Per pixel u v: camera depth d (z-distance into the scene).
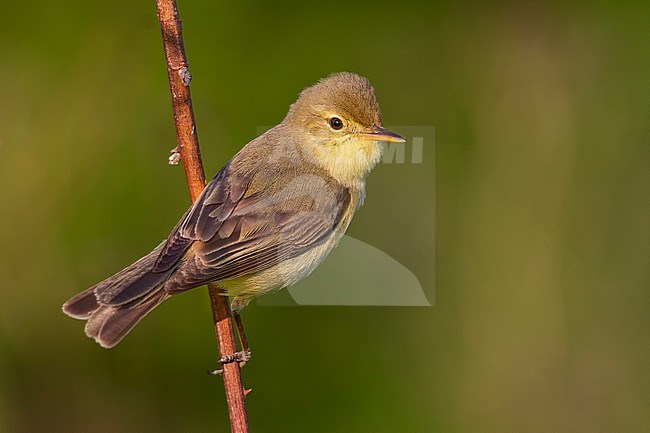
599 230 13.80
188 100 7.62
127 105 12.87
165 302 12.12
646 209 13.87
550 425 13.05
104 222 12.42
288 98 13.16
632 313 13.60
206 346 12.13
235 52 13.20
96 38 13.02
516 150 13.98
